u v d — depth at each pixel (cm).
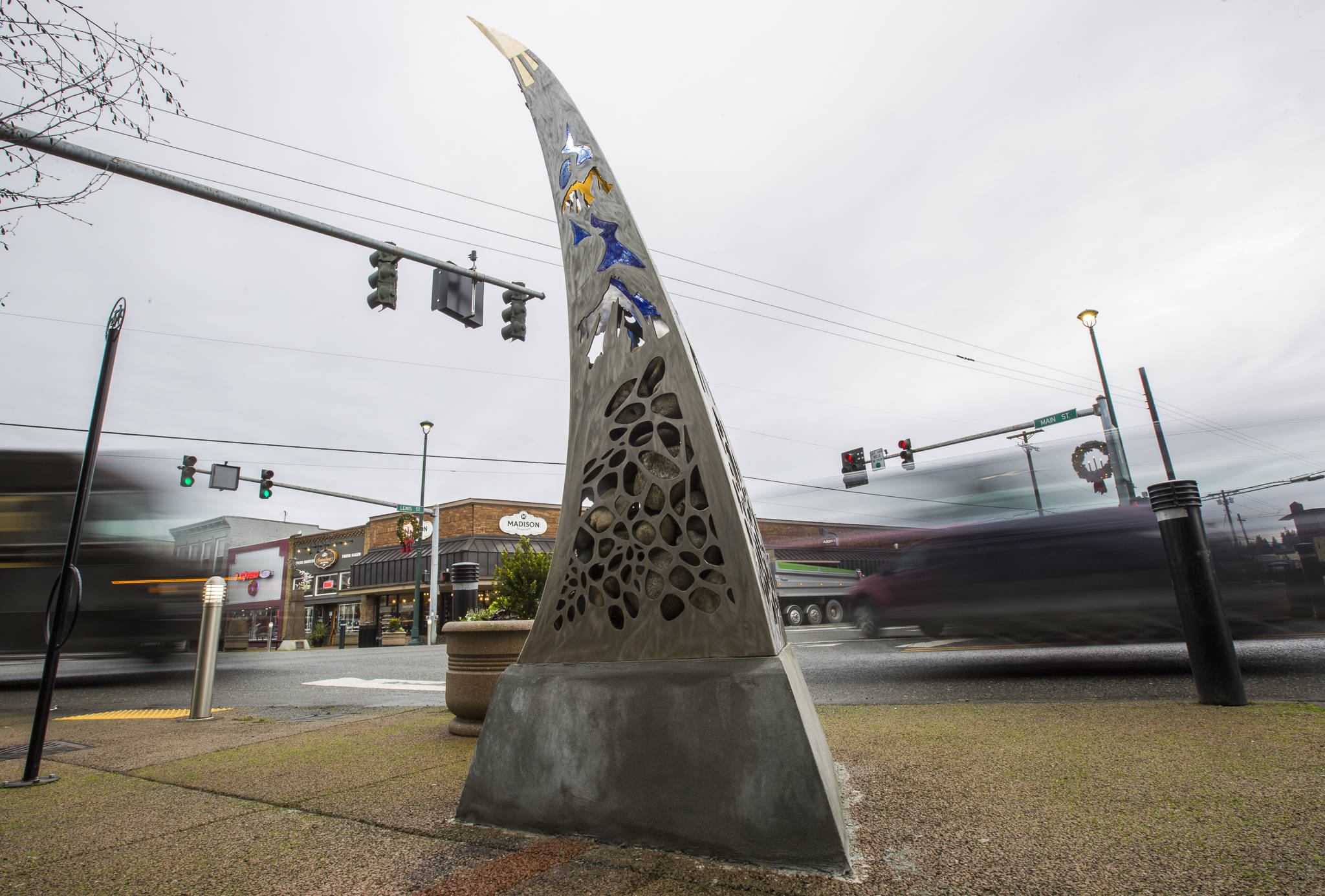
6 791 326
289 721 536
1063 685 540
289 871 212
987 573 619
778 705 207
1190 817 219
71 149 622
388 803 285
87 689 870
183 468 1806
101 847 242
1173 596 539
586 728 234
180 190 712
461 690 437
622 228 289
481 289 1024
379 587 3438
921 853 202
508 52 368
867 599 746
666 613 236
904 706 480
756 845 198
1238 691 399
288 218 799
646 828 215
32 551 805
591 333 290
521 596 1648
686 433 247
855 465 1911
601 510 261
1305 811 218
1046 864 190
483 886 193
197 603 889
